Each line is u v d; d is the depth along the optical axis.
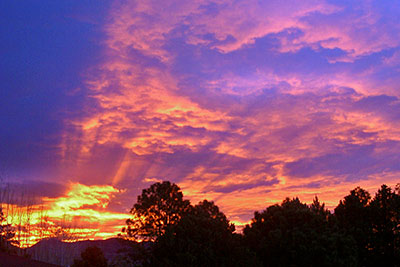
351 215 46.53
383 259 43.16
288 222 42.81
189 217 40.03
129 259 42.34
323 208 46.00
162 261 35.53
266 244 40.66
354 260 37.41
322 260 37.34
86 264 43.97
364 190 47.94
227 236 38.78
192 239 37.25
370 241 43.41
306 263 37.56
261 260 40.66
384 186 46.31
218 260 35.94
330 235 39.25
